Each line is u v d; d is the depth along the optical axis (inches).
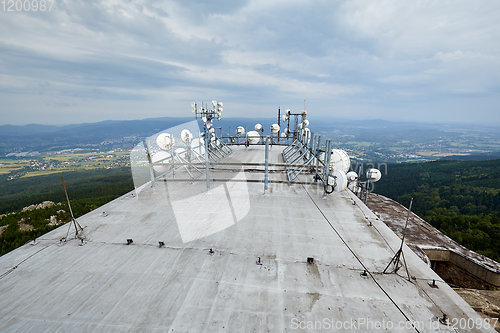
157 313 113.7
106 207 237.5
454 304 121.6
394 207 381.7
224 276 140.3
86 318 111.0
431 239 296.8
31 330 104.9
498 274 244.7
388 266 146.8
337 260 158.4
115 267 148.1
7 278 138.2
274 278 139.2
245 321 109.3
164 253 163.2
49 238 183.3
